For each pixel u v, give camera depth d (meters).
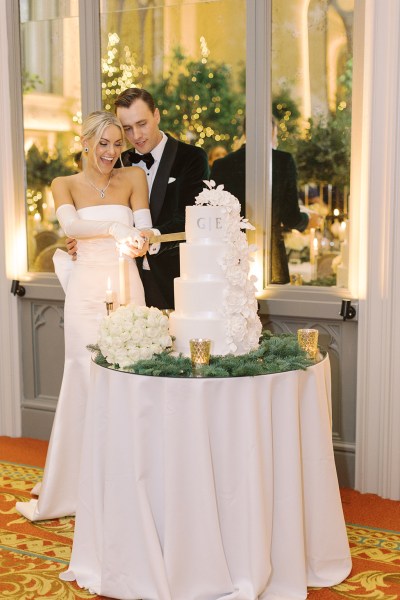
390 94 3.76
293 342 3.09
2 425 5.09
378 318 3.92
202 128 4.33
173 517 2.77
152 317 2.94
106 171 3.71
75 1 4.62
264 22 4.08
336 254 4.15
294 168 4.19
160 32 4.38
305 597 2.87
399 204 3.81
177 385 2.72
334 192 4.11
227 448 2.77
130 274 3.79
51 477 3.64
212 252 2.97
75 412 3.68
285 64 4.12
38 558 3.27
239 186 4.30
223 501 2.80
